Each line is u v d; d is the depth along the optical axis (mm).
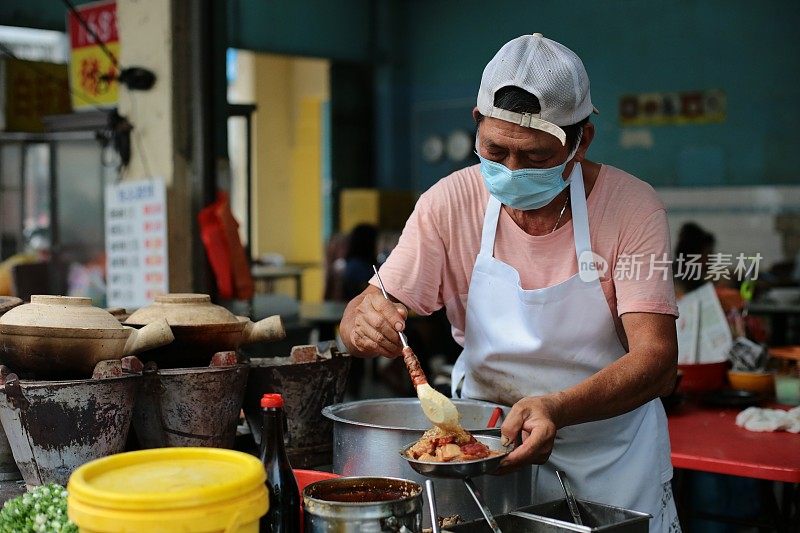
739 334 4098
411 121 10008
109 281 5047
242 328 2252
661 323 2016
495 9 9445
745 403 3613
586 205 2121
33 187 7945
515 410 1727
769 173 8133
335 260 9164
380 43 9859
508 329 2201
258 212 11766
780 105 8055
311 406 2348
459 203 2244
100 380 1910
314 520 1527
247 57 11672
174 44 4730
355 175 10055
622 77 8789
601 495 2215
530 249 2168
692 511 3566
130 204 4910
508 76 1893
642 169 8734
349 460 1921
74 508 1356
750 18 8125
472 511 1801
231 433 2168
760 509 3760
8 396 1902
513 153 1925
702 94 8398
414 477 1832
